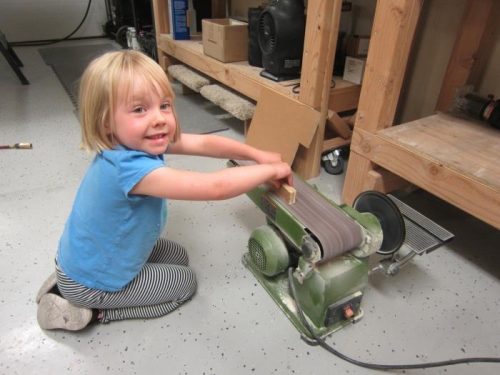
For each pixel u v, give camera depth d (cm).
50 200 143
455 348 92
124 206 76
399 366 85
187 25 248
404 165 110
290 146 153
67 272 84
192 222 135
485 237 131
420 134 115
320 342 90
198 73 237
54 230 128
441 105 145
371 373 86
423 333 95
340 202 145
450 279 113
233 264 116
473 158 101
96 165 75
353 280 87
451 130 118
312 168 161
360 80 156
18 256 116
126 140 71
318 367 87
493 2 124
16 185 152
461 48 134
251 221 136
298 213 88
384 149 115
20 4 378
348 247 82
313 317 91
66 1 397
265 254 96
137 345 91
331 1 124
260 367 86
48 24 399
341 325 94
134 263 87
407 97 172
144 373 85
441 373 86
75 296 86
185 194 74
